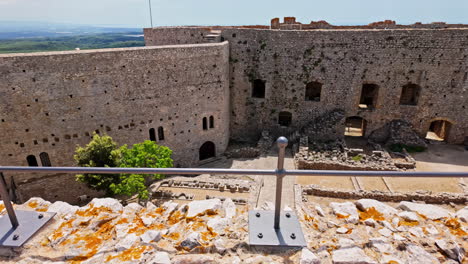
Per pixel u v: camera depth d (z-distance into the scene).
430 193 24.78
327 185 28.39
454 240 6.85
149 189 28.05
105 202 8.58
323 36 34.88
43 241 6.93
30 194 26.22
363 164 30.69
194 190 27.84
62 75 24.52
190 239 6.72
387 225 7.41
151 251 6.58
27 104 23.94
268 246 6.42
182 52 29.97
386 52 34.34
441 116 35.78
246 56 36.97
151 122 30.39
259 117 39.72
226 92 36.41
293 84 37.50
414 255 6.36
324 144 36.06
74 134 26.55
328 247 6.53
